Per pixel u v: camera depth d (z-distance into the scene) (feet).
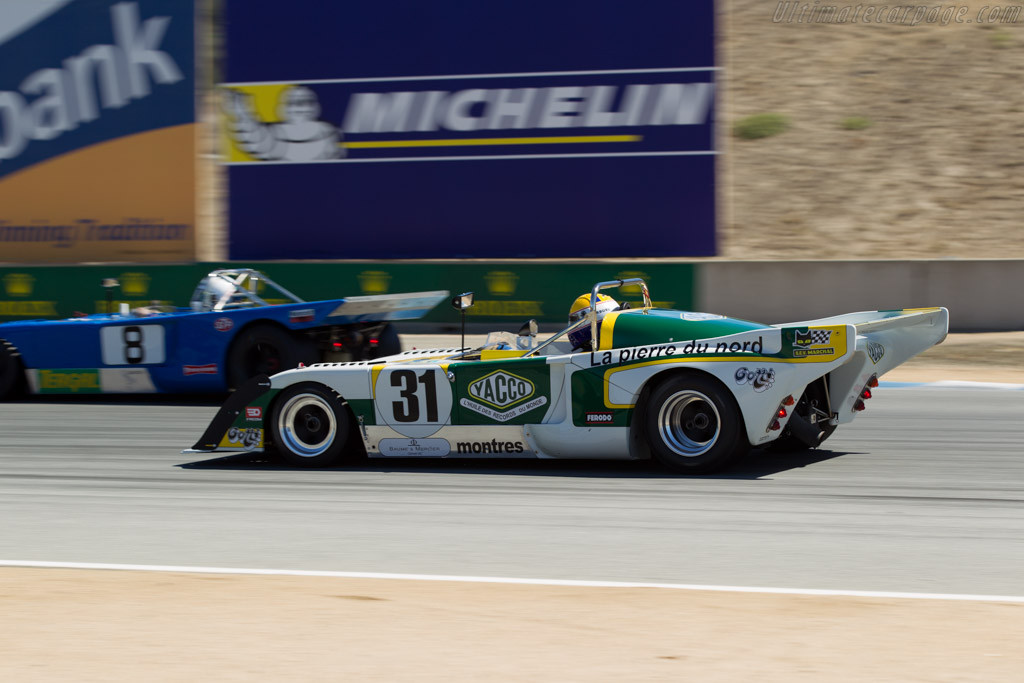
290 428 81.35
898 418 102.89
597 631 42.73
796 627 42.91
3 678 38.99
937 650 40.16
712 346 72.38
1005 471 76.13
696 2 179.52
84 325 121.70
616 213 185.57
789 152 291.38
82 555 56.34
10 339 123.54
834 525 60.44
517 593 47.96
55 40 197.26
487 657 40.16
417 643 41.75
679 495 68.49
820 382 79.66
